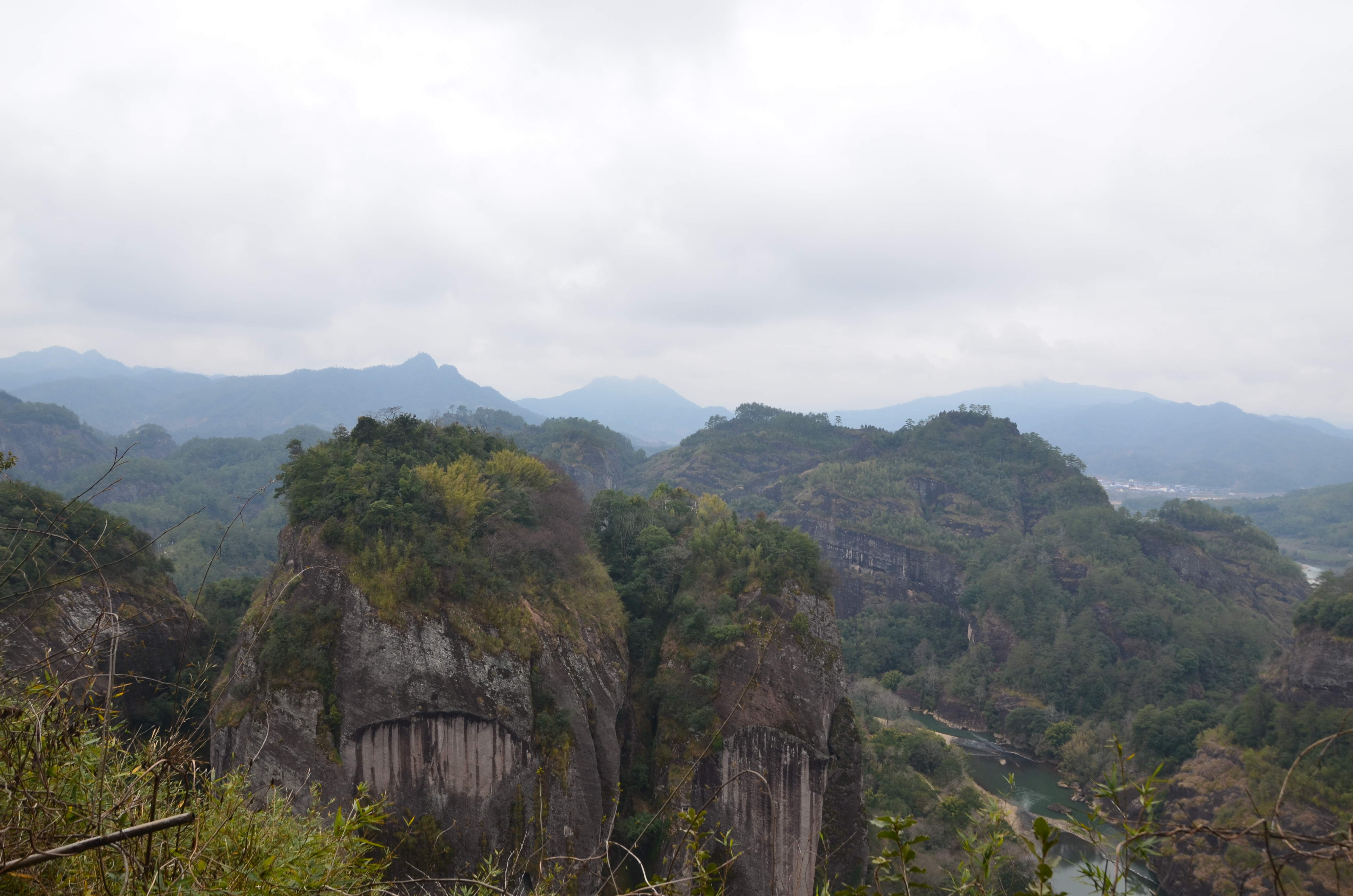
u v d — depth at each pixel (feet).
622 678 144.97
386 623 117.19
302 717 111.45
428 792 115.75
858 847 144.87
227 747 111.75
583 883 117.50
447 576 124.88
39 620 110.93
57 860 18.66
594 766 125.80
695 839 22.86
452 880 28.68
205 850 20.27
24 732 18.45
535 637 127.34
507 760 120.06
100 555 131.85
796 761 138.92
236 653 120.78
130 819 19.08
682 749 141.08
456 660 119.75
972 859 18.74
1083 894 122.72
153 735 22.22
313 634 116.47
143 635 131.44
